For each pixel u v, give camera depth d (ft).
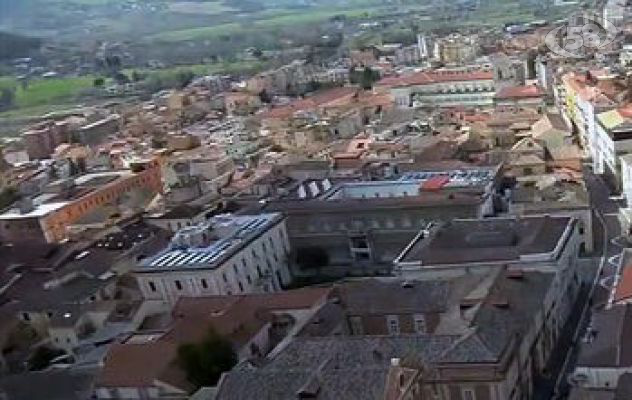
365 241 625.00
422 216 609.83
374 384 320.91
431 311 439.22
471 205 597.11
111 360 431.84
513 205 603.26
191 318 460.55
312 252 634.43
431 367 365.81
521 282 446.19
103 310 542.98
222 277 547.90
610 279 529.04
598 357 362.33
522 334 396.57
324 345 382.42
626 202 649.61
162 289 559.38
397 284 467.93
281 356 378.53
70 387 453.17
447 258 497.05
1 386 468.75
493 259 485.15
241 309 464.24
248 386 341.21
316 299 471.62
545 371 429.79
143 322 537.65
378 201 625.41
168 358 423.64
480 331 380.37
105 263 625.82
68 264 639.35
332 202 640.99
